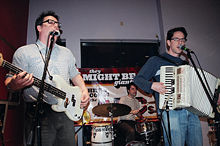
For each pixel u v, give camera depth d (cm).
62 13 451
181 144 205
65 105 187
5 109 278
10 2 322
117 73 430
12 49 331
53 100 183
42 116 174
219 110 217
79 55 435
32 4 445
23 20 399
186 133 220
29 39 425
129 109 345
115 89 422
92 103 411
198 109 209
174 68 217
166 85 213
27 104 179
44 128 172
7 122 294
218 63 435
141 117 396
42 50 196
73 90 200
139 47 484
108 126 371
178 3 462
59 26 217
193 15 458
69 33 443
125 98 418
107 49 475
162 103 209
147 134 319
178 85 210
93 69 426
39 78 185
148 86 217
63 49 216
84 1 467
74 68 227
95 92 417
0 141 253
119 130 386
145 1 484
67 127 187
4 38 295
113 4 476
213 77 227
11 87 155
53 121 180
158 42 475
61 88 186
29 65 185
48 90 173
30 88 174
